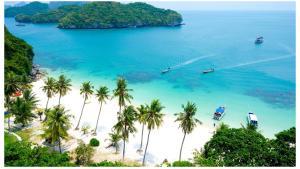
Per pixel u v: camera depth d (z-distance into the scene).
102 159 64.94
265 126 90.44
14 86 80.88
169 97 112.88
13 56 124.00
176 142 75.69
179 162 52.09
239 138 59.16
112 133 77.38
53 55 192.88
